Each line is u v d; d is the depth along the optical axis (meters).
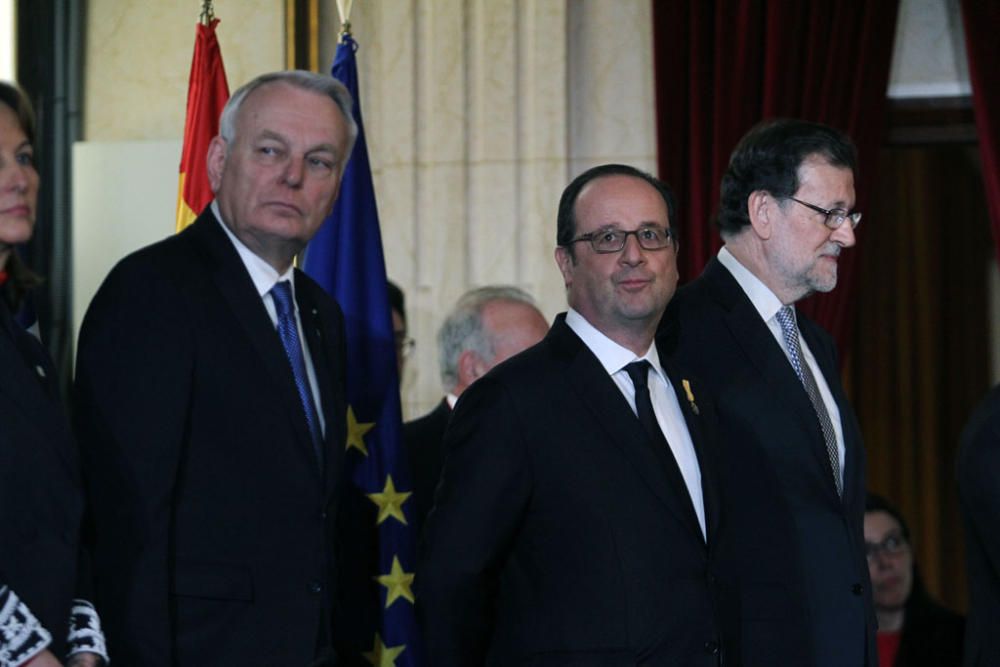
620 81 7.66
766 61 7.37
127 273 3.78
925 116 7.75
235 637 3.62
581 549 3.82
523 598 3.88
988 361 9.23
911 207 9.26
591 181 4.10
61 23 7.70
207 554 3.65
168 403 3.63
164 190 7.45
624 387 4.04
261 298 3.89
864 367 9.38
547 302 7.54
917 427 9.34
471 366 5.18
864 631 4.23
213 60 5.72
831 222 4.39
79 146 7.51
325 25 7.75
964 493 4.46
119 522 3.57
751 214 4.47
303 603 3.72
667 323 4.49
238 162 3.94
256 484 3.72
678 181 7.43
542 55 7.61
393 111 7.68
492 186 7.61
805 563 4.21
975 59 7.39
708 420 4.18
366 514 4.91
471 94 7.67
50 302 7.46
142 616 3.49
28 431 3.35
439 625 3.82
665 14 7.46
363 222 5.31
